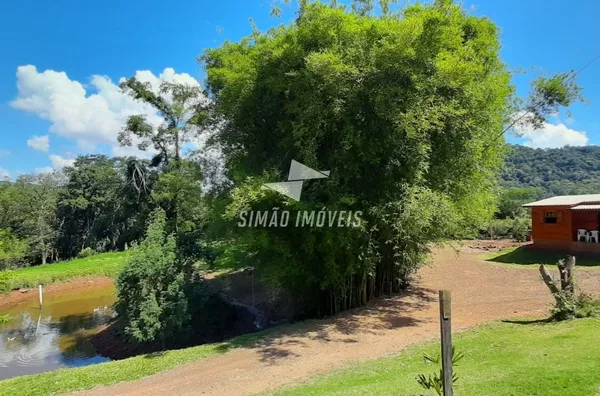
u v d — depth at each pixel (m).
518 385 4.00
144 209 31.09
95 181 43.59
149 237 10.57
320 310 10.27
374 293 10.76
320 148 8.64
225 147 10.60
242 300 13.73
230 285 15.48
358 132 7.91
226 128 10.30
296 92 8.04
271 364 6.45
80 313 16.95
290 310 11.55
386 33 7.77
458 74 8.02
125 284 9.94
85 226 44.41
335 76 7.37
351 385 4.94
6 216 36.16
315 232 8.57
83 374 6.75
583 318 6.74
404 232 8.37
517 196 27.56
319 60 7.15
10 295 20.09
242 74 8.80
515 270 12.80
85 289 22.28
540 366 4.58
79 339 12.98
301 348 7.18
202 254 10.74
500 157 11.45
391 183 8.47
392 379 4.92
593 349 5.01
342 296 9.80
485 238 23.33
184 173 19.27
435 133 8.88
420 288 11.57
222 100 9.69
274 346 7.42
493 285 11.13
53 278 22.86
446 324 3.10
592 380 3.92
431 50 7.59
